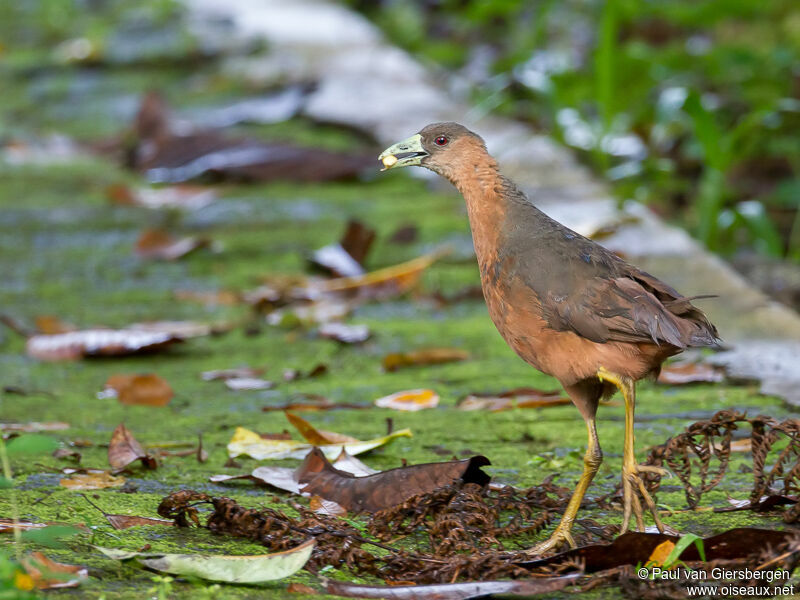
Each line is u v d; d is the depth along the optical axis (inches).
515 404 335.6
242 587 211.8
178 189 598.9
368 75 786.8
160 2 1010.1
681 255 458.6
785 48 701.9
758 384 346.6
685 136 666.8
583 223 496.1
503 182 259.1
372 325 426.9
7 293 459.2
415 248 505.7
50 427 316.5
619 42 838.5
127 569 217.0
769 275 514.6
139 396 343.6
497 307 251.0
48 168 652.7
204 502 253.1
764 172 652.1
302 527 233.9
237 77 812.6
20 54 936.9
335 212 566.6
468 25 956.6
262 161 625.3
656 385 353.1
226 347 407.8
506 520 253.0
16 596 179.8
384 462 292.0
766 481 250.1
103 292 463.2
